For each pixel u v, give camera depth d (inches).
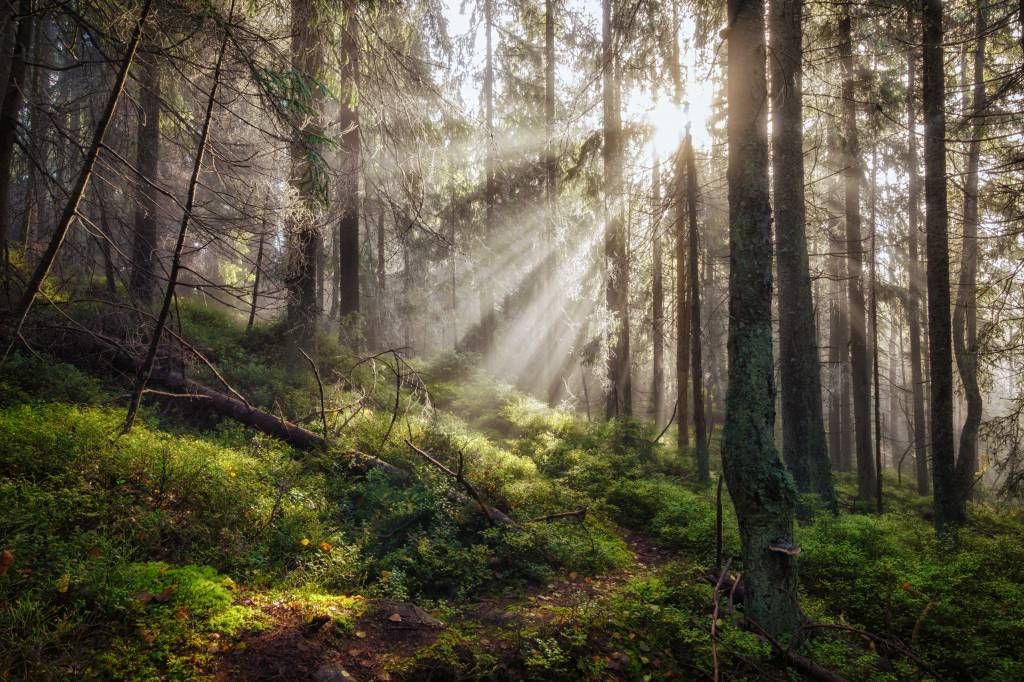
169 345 340.2
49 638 147.3
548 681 180.5
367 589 227.0
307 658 170.1
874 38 524.7
